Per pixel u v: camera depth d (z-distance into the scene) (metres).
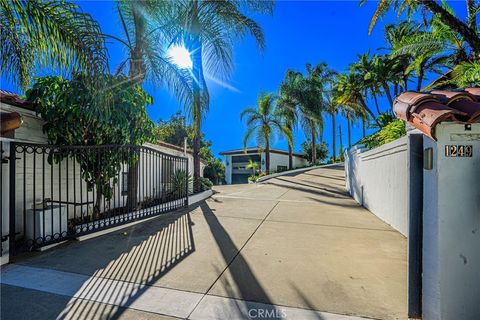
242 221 6.56
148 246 4.74
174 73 7.50
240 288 3.23
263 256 4.25
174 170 9.38
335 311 2.75
